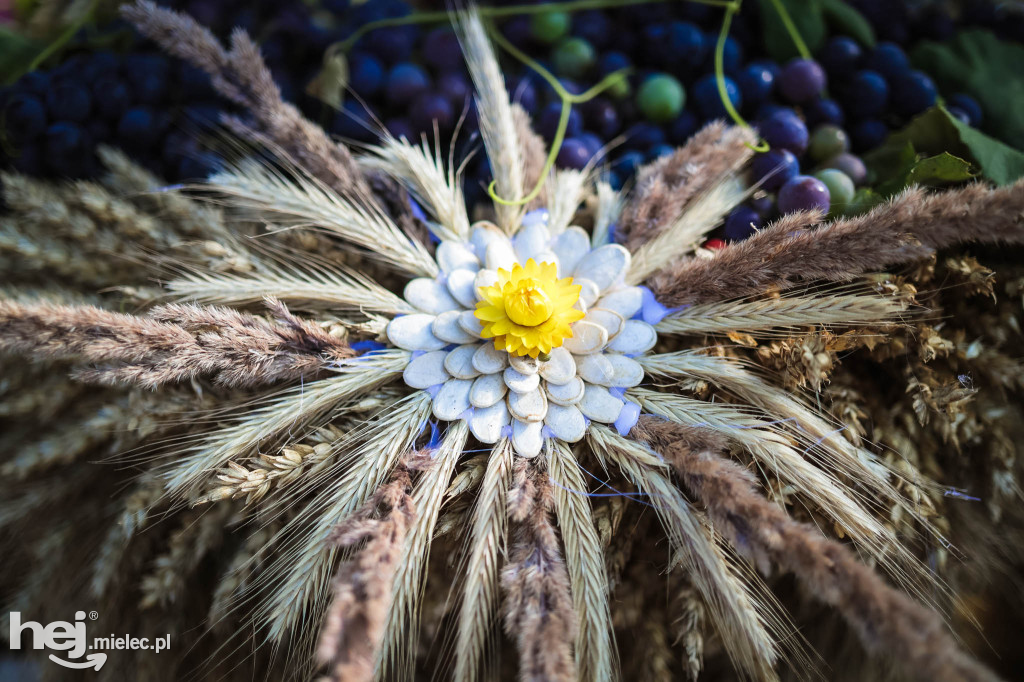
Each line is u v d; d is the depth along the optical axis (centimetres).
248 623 26
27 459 27
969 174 27
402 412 25
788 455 24
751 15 34
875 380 28
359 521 22
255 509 26
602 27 34
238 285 26
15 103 29
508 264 26
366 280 27
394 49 32
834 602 20
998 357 26
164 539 29
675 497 24
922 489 26
